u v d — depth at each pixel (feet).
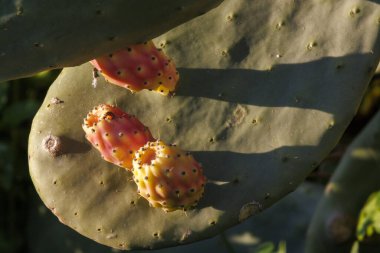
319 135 3.12
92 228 3.26
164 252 4.39
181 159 3.08
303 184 4.58
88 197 3.26
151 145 3.11
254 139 3.18
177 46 3.30
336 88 3.13
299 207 4.43
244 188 3.15
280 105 3.18
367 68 3.12
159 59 3.17
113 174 3.26
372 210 3.69
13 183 5.02
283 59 3.21
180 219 3.19
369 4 3.14
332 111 3.12
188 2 2.99
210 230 3.17
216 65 3.26
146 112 3.28
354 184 3.80
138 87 3.20
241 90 3.23
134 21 2.99
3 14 2.93
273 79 3.21
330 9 3.19
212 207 3.16
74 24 2.97
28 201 5.02
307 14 3.21
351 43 3.14
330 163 4.63
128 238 3.23
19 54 2.98
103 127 3.14
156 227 3.21
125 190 3.25
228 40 3.27
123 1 2.95
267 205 3.15
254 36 3.25
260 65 3.22
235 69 3.25
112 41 3.03
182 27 3.31
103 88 3.31
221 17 3.29
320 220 3.83
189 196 3.11
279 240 4.36
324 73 3.15
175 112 3.26
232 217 3.16
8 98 5.11
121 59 3.13
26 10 2.93
